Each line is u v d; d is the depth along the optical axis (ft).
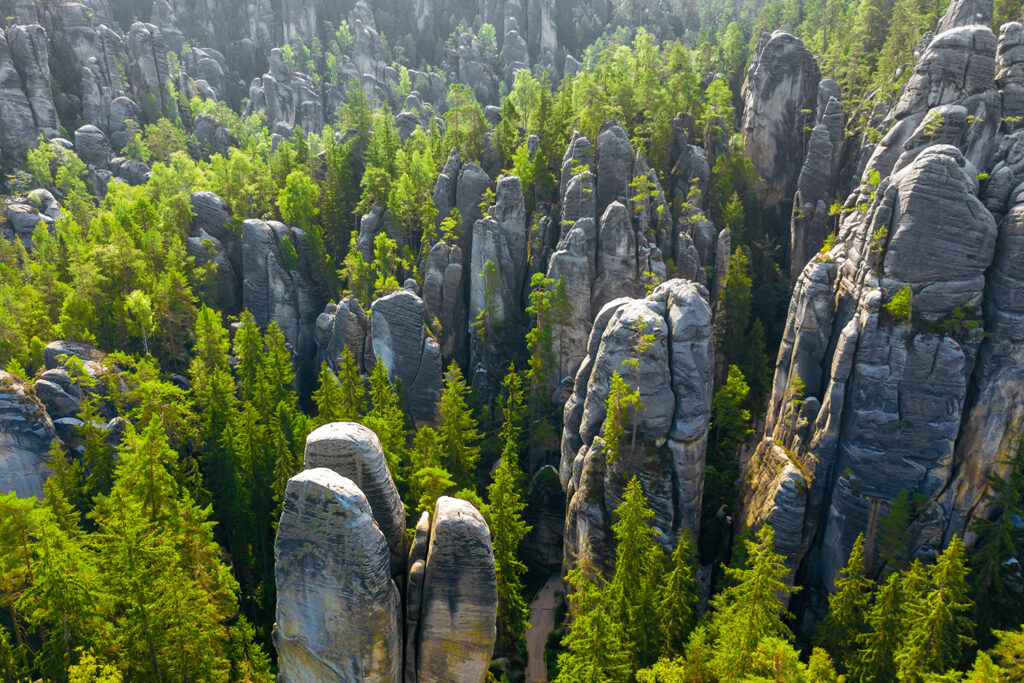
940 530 156.97
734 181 305.73
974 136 192.24
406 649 89.35
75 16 474.08
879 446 160.76
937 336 156.25
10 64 420.77
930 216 156.46
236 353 279.28
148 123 493.77
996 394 153.79
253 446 184.34
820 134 288.51
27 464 188.55
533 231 284.82
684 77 333.42
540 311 250.57
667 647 135.03
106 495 179.73
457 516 86.74
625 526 140.77
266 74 589.73
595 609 123.75
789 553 167.12
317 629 84.48
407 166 339.57
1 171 407.64
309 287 314.76
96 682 99.50
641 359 169.17
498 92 643.04
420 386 263.70
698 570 182.70
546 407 246.47
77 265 255.29
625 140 279.28
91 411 181.57
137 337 263.49
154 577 115.55
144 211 314.35
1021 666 108.06
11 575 118.32
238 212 339.16
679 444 169.78
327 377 203.00
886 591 130.31
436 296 284.61
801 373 183.52
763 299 278.05
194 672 115.14
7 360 232.53
